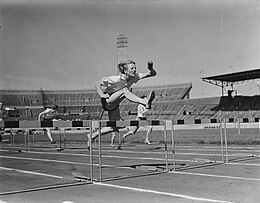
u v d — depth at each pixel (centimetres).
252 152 1445
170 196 625
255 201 579
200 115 4922
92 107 5812
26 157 1541
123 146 2139
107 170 1007
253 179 782
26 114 5475
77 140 3019
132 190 688
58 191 702
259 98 4762
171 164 1084
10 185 789
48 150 1980
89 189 711
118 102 1673
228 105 4934
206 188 690
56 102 5862
